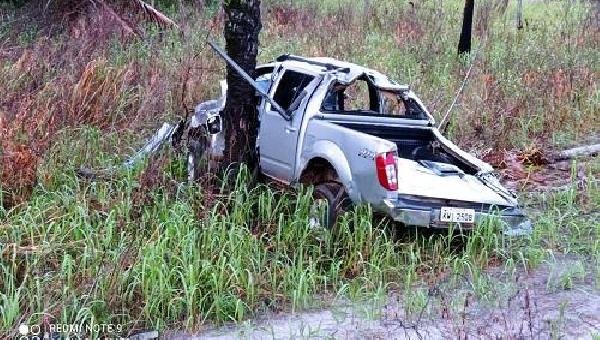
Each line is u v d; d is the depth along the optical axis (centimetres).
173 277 636
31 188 786
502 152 1104
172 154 928
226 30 812
